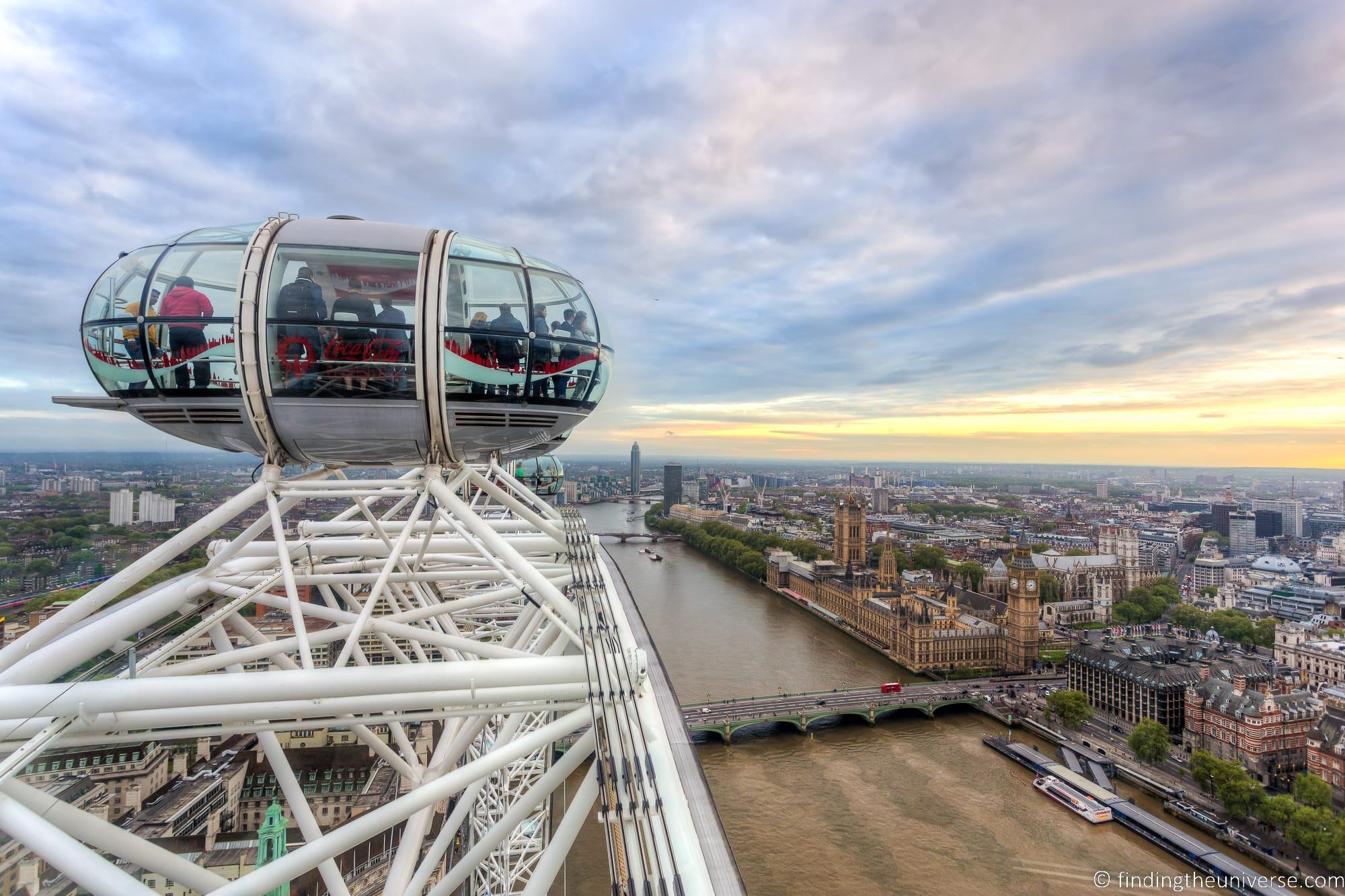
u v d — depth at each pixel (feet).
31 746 43.57
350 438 65.31
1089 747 401.49
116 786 210.18
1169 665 469.98
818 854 277.23
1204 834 311.47
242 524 248.11
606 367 79.30
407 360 63.10
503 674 53.16
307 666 57.00
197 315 60.18
